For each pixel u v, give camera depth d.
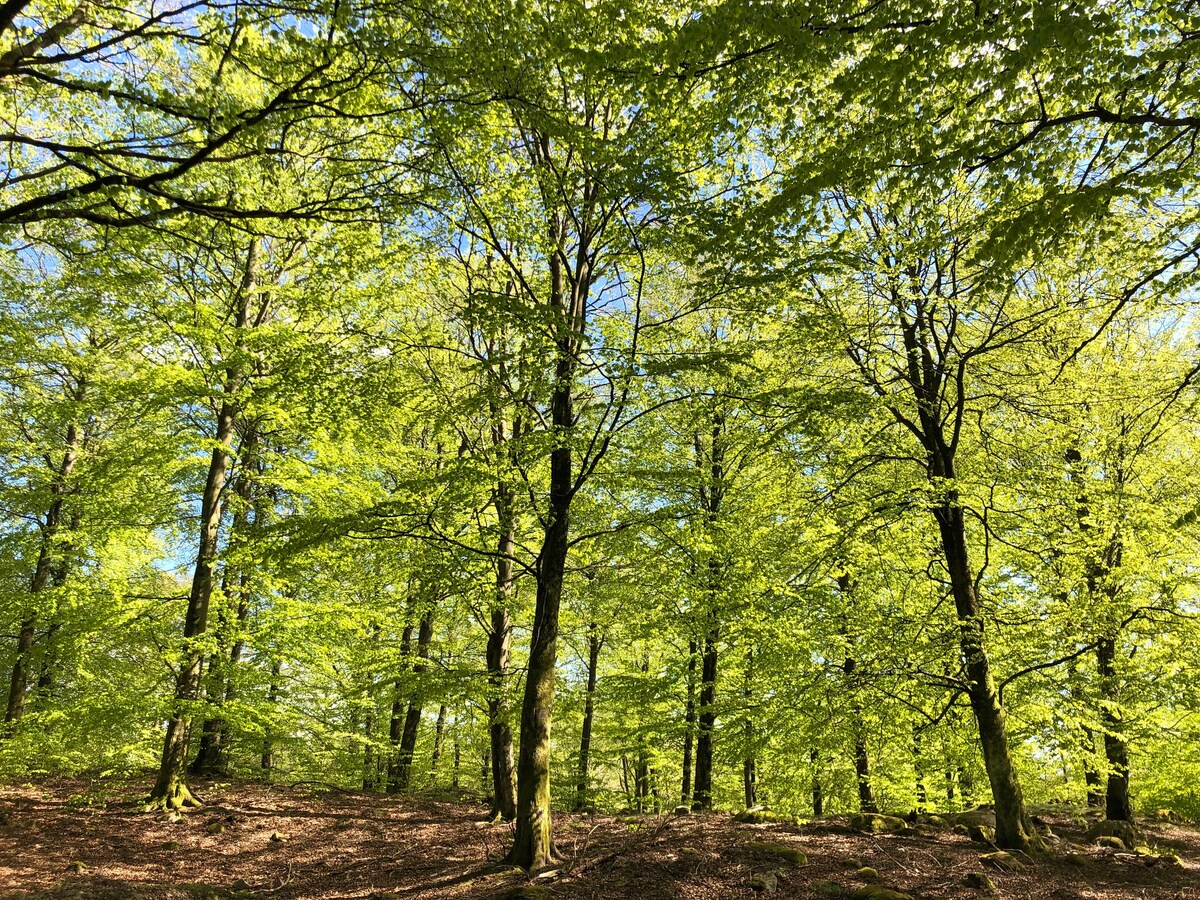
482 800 15.95
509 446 8.53
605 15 6.48
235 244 9.16
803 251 8.91
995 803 9.27
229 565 11.65
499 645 11.94
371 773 16.73
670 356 8.56
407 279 11.17
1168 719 11.56
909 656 9.60
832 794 13.29
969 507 10.16
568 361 8.52
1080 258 8.34
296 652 11.56
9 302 12.77
